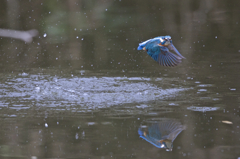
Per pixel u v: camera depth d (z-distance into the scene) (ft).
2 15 68.28
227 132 22.13
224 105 27.37
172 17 68.85
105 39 55.21
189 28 60.80
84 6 75.31
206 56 44.96
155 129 22.54
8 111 26.35
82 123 23.73
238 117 24.68
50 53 47.83
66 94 30.86
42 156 18.93
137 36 56.24
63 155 18.90
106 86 33.19
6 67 40.60
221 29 59.47
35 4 74.08
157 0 81.10
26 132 22.15
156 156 18.79
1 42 54.54
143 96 30.07
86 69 39.65
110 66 41.01
